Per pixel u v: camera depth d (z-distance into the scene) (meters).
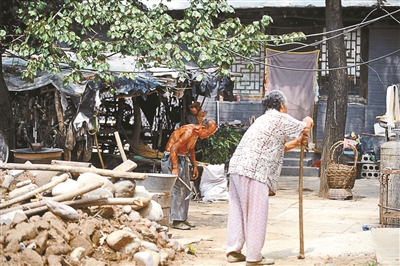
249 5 22.64
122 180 8.69
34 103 15.47
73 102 14.65
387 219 11.71
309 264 8.16
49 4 13.62
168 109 18.62
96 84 13.82
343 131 17.72
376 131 22.97
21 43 13.28
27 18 13.12
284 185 20.19
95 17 12.49
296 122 8.05
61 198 7.77
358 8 22.47
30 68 12.27
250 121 22.50
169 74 14.98
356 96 23.80
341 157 17.89
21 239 6.69
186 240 10.19
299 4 22.53
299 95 22.88
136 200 8.14
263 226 7.97
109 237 7.55
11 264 6.36
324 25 23.56
